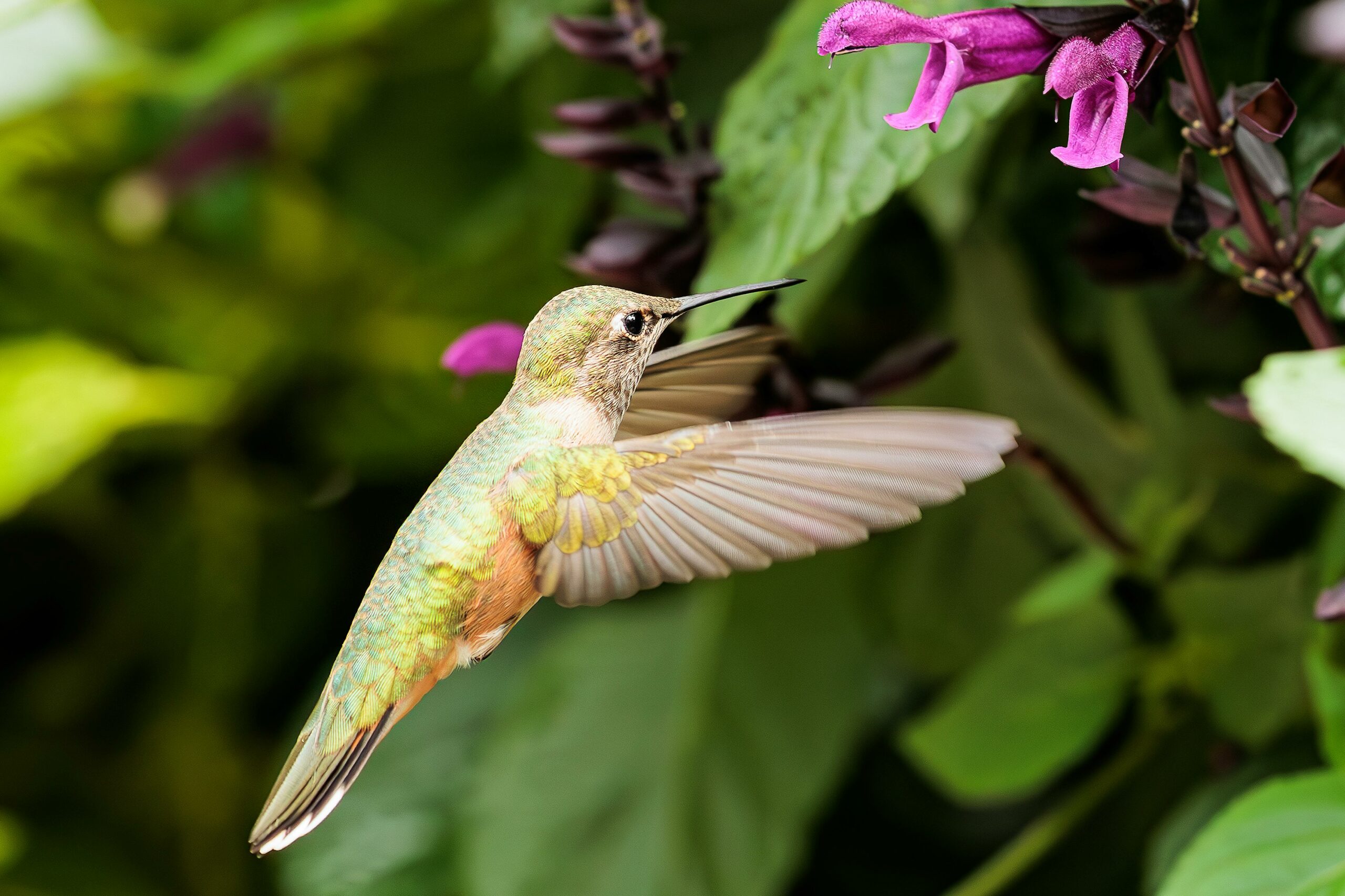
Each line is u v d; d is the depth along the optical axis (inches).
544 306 54.1
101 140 63.6
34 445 60.0
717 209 54.1
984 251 57.2
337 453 63.5
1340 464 51.8
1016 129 56.1
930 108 52.3
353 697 54.0
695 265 54.1
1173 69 54.2
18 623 68.4
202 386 63.2
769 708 58.1
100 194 64.4
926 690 58.9
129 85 59.7
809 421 52.7
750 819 57.9
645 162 54.2
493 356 54.1
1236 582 55.9
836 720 57.9
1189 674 56.0
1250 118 52.4
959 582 57.9
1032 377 57.4
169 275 64.7
